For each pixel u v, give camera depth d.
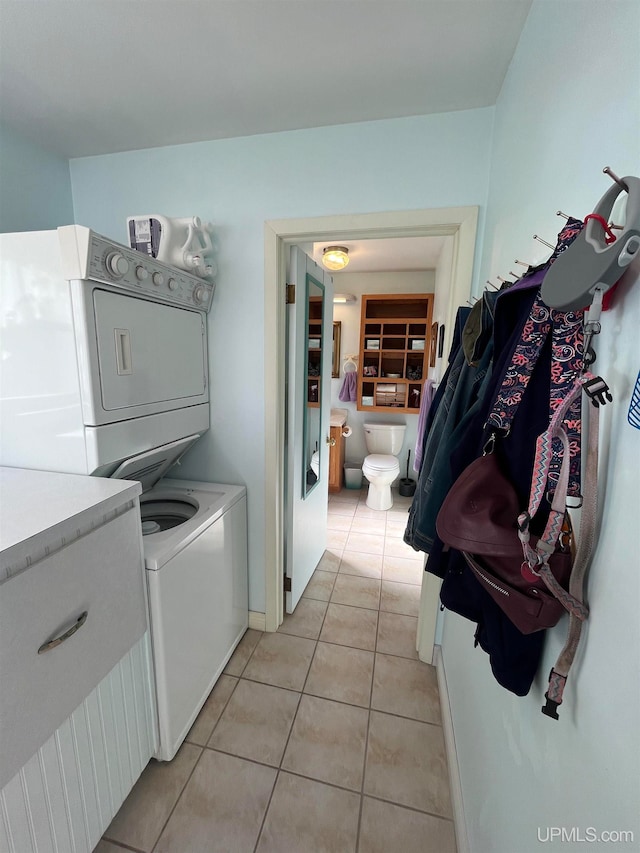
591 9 0.67
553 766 0.63
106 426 1.19
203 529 1.50
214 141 1.65
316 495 2.49
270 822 1.19
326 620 2.12
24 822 0.85
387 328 3.92
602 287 0.51
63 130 1.58
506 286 0.95
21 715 0.80
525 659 0.69
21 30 1.07
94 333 1.12
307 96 1.36
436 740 1.47
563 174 0.78
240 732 1.48
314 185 1.59
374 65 1.21
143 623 1.21
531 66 0.99
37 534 0.81
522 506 0.68
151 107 1.43
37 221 1.69
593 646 0.55
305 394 2.10
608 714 0.50
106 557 1.03
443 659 1.69
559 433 0.58
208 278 1.75
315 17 1.04
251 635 2.00
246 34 1.10
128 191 1.78
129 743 1.19
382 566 2.69
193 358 1.68
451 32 1.08
